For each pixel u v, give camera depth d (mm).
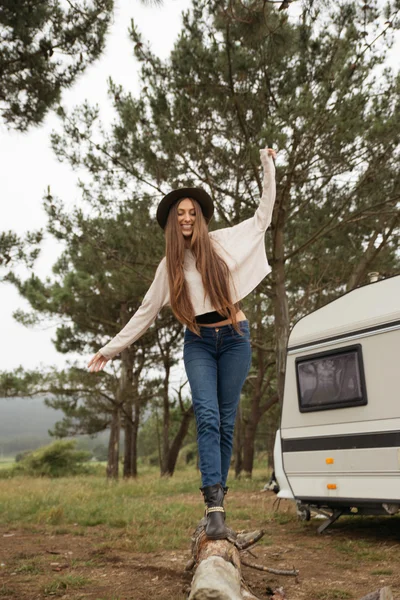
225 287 2654
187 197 2787
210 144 10031
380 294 6051
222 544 2699
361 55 8656
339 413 6211
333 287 13203
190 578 3969
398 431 5594
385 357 5836
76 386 17516
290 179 9492
